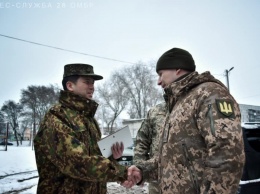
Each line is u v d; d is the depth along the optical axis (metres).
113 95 40.47
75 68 2.22
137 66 40.19
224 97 1.45
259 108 36.28
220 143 1.33
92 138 2.18
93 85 2.33
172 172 1.57
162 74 1.83
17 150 23.55
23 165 13.25
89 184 2.04
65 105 2.12
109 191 6.44
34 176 10.02
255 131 3.23
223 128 1.35
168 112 1.79
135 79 40.09
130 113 40.28
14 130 50.91
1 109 51.97
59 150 1.84
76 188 1.96
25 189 7.35
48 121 1.98
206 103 1.46
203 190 1.33
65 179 1.95
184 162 1.52
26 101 50.56
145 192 6.30
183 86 1.64
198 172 1.47
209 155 1.36
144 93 39.31
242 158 1.32
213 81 1.62
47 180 1.98
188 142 1.52
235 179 1.30
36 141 2.04
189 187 1.49
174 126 1.61
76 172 1.81
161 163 1.69
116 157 2.18
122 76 40.50
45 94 50.84
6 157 15.57
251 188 2.74
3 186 7.74
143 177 2.05
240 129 1.38
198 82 1.62
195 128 1.52
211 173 1.32
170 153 1.60
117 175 1.87
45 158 2.00
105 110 40.81
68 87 2.24
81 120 2.10
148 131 3.34
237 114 1.42
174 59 1.76
